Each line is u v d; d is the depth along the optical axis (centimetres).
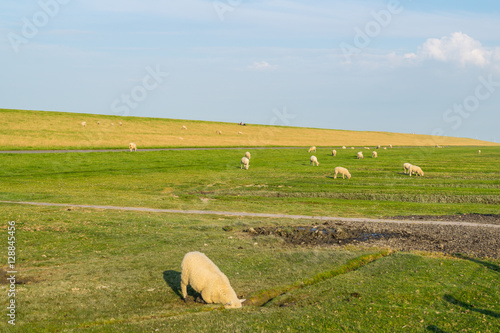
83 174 5538
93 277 1683
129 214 3047
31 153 6806
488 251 2181
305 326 1220
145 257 1992
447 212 3484
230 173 6138
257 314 1303
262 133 15875
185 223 2805
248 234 2536
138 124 13912
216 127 16100
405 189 4669
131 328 1179
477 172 6594
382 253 2144
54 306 1359
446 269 1825
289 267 1862
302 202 3975
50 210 3017
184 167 6700
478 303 1429
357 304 1405
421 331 1198
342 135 19288
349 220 3075
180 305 1420
